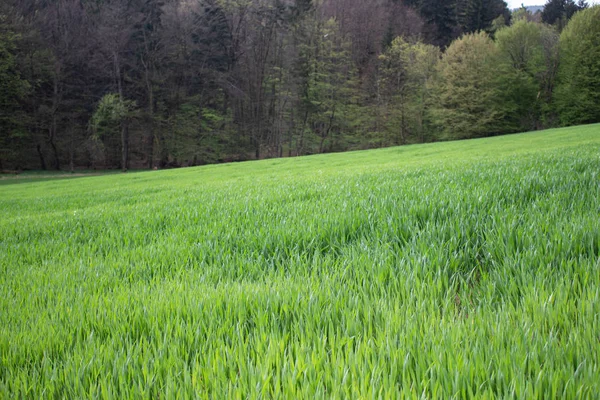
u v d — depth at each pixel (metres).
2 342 1.92
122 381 1.50
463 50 59.06
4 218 8.77
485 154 18.78
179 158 58.22
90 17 52.88
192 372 1.54
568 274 2.03
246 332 1.90
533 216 3.15
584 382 1.20
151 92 54.62
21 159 49.56
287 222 4.08
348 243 3.32
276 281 2.51
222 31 58.72
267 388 1.36
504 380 1.27
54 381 1.57
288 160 35.84
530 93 59.06
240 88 62.88
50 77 49.97
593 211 3.14
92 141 49.41
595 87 53.91
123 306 2.27
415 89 63.22
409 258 2.63
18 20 45.25
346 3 79.31
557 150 12.68
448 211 3.71
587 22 54.25
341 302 2.04
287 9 64.06
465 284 2.20
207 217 5.14
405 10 86.81
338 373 1.38
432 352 1.46
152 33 53.62
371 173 10.78
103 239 4.51
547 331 1.61
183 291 2.48
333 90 66.06
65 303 2.47
